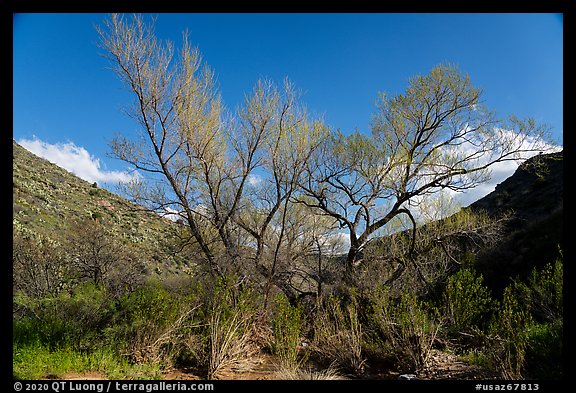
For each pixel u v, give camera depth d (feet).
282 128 36.19
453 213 46.01
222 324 24.85
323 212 42.34
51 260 41.57
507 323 22.48
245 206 37.42
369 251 41.93
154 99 32.53
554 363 21.02
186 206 33.65
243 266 32.63
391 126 42.04
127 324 24.16
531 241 57.11
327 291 35.58
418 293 36.37
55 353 21.30
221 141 36.14
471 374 22.77
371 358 27.14
